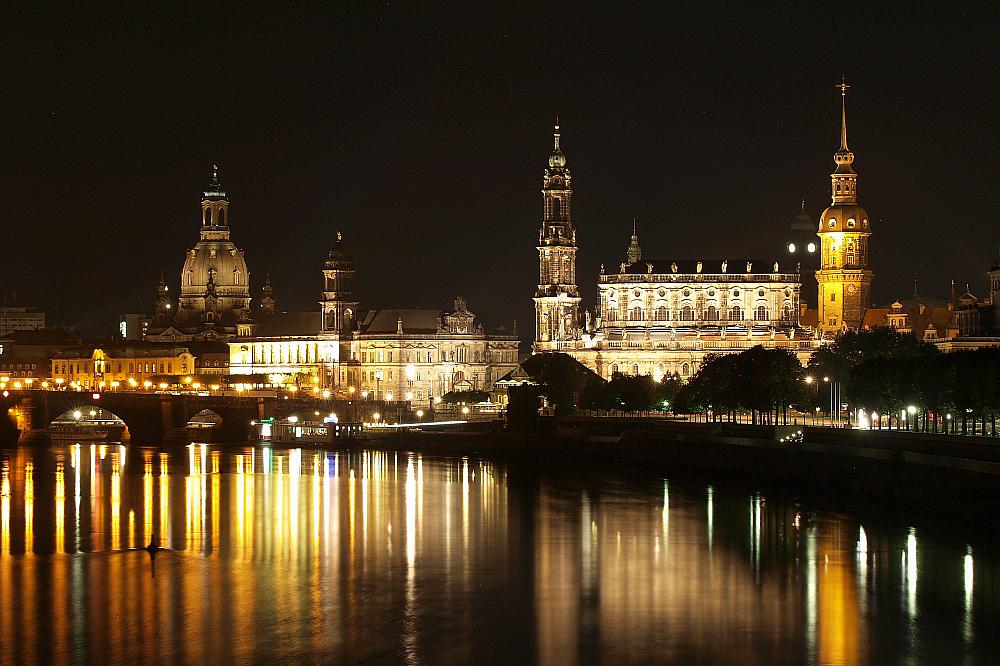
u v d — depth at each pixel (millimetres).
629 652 150875
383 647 152875
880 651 149500
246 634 157500
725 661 147625
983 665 145125
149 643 154250
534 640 155125
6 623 161875
